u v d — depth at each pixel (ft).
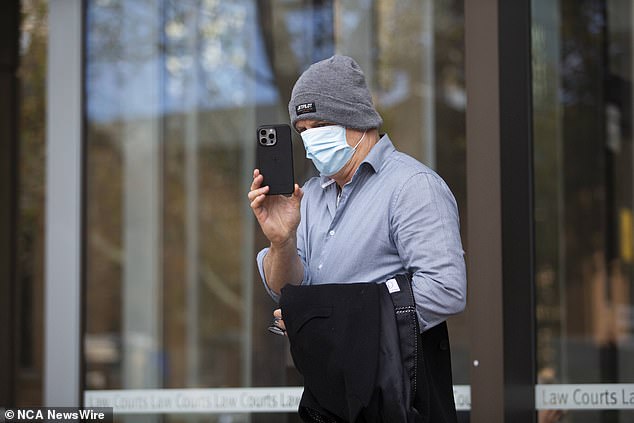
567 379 31.71
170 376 34.83
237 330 34.81
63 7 34.50
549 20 32.63
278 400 34.12
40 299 38.09
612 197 32.45
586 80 32.63
